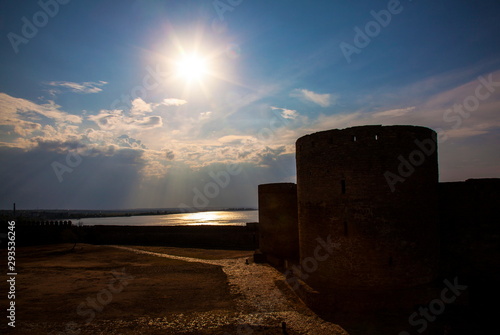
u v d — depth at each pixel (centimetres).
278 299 1819
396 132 1603
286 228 2861
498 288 1652
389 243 1566
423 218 1623
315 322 1449
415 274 1573
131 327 1473
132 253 3694
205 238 4381
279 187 2905
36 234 4750
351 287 1598
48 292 2039
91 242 4853
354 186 1625
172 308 1725
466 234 1777
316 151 1791
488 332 1288
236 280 2297
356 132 1641
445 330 1263
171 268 2773
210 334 1382
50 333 1416
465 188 1789
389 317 1451
